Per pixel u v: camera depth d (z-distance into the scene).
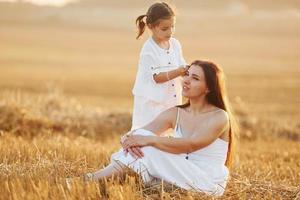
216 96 7.75
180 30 116.81
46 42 92.56
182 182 7.43
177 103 8.98
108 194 6.91
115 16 146.88
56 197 6.58
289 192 7.71
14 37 99.81
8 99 17.34
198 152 7.74
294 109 29.23
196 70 7.69
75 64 58.94
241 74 49.00
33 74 46.50
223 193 7.59
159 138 7.45
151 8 8.70
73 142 12.57
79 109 19.03
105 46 88.81
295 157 12.83
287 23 129.38
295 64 60.94
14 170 7.66
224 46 87.75
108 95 34.44
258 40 101.19
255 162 10.98
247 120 20.27
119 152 7.60
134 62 63.66
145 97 8.85
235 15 144.38
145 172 7.36
